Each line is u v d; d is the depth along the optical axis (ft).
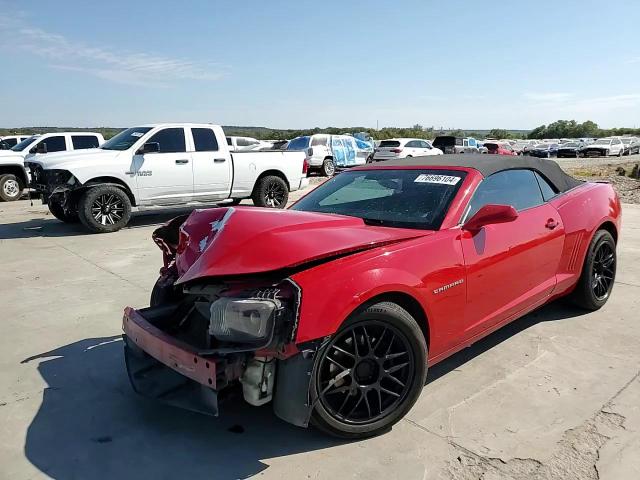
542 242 11.91
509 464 8.10
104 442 8.85
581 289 13.93
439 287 9.39
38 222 32.68
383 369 8.82
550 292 12.66
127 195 29.71
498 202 11.37
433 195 10.91
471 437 8.82
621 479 7.71
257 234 8.63
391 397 8.96
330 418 8.40
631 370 11.08
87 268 20.47
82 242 25.86
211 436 9.00
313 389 8.01
